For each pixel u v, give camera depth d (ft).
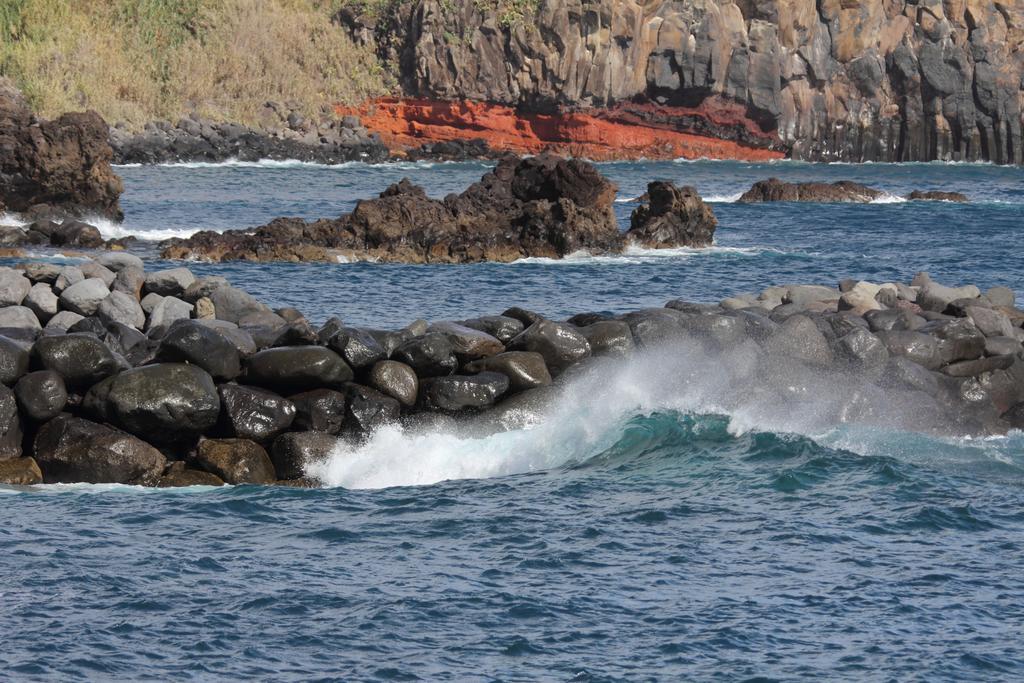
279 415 217.77
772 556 176.65
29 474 208.23
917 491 202.39
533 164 602.44
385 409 222.07
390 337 237.66
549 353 237.45
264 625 155.12
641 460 218.59
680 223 608.19
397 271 506.89
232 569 171.63
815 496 200.64
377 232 560.61
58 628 153.38
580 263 545.44
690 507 196.24
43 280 271.08
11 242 561.84
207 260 529.45
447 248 552.00
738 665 145.79
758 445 221.66
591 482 209.77
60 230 565.12
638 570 172.04
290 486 211.20
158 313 257.55
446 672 144.15
